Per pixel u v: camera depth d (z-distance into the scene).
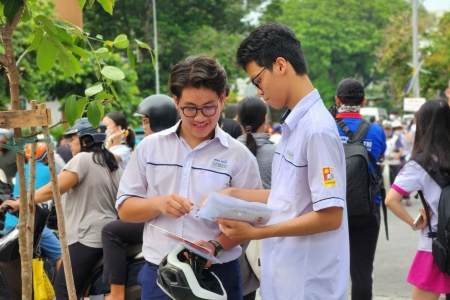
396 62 37.06
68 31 3.29
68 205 4.73
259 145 4.97
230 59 36.69
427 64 29.92
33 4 3.39
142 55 34.94
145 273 3.36
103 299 4.70
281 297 3.02
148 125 5.23
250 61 2.99
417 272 4.30
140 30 35.00
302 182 2.94
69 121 3.01
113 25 34.31
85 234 4.65
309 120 2.92
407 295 6.87
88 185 4.67
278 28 2.97
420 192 4.26
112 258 4.40
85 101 3.04
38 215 4.55
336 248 2.99
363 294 5.25
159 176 3.30
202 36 36.69
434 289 4.23
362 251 5.24
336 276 2.99
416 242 9.72
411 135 15.35
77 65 3.12
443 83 29.52
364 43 67.56
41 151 6.06
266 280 3.10
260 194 3.29
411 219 4.34
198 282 3.02
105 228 4.43
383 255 8.84
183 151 3.31
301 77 2.98
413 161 4.24
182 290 2.92
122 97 23.14
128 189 3.33
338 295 3.00
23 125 2.97
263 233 2.86
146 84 35.50
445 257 4.05
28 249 3.13
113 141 6.11
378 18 72.06
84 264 4.66
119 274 4.40
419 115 4.29
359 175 5.06
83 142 4.77
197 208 3.26
